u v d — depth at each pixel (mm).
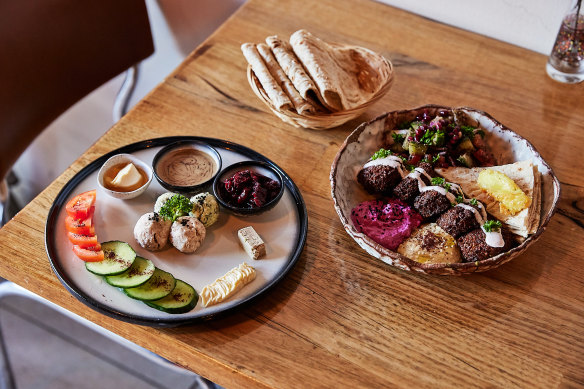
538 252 1203
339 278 1150
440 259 1123
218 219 1218
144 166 1271
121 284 1062
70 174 1319
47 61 1631
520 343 1062
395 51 1683
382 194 1262
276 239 1186
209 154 1319
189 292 1077
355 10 1819
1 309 2393
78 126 2504
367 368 1021
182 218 1147
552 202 1181
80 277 1095
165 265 1133
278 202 1247
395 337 1064
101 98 2381
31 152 2549
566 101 1558
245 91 1539
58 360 2258
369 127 1301
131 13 1785
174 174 1281
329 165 1362
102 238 1170
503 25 1733
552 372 1024
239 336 1055
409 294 1131
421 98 1540
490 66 1654
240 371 1007
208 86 1543
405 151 1329
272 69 1413
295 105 1351
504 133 1300
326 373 1013
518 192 1161
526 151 1271
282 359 1027
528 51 1719
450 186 1192
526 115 1510
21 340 2309
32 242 1184
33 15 1557
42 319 2371
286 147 1396
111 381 2211
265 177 1269
